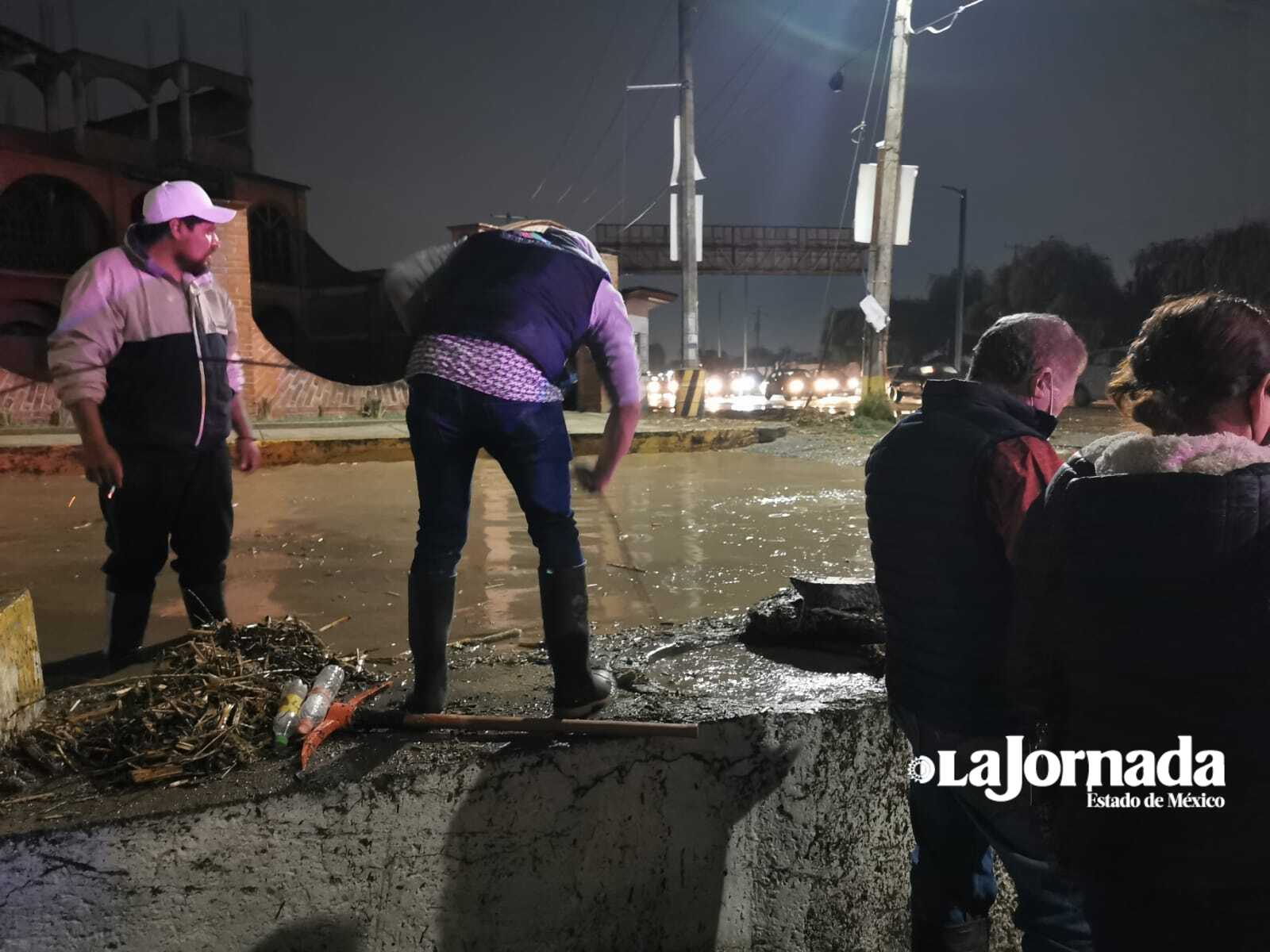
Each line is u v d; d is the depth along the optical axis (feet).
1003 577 5.91
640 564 19.38
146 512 10.87
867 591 9.69
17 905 5.74
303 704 7.20
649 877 7.30
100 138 107.14
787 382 101.14
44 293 86.79
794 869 7.77
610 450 7.87
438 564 7.36
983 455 5.76
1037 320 6.35
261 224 104.58
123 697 7.57
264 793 6.25
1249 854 4.21
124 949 5.98
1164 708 4.31
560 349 7.21
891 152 52.85
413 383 7.16
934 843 6.78
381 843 6.55
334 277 108.99
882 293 54.24
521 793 6.86
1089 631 4.51
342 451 39.68
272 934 6.33
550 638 7.43
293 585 17.34
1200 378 4.71
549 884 7.02
